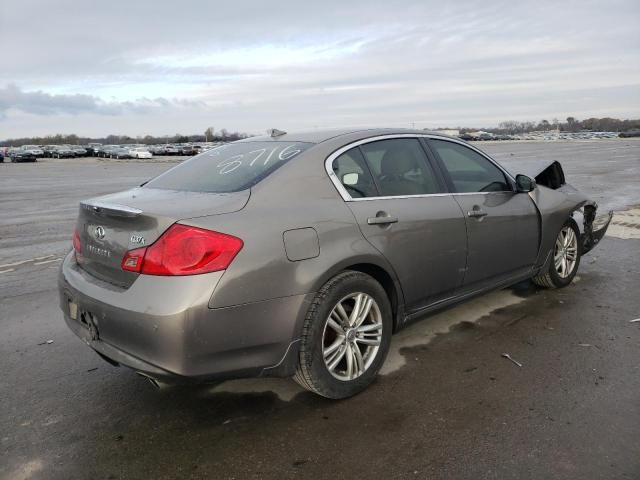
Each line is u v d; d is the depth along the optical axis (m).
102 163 53.91
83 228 3.26
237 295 2.71
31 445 2.88
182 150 76.88
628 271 5.93
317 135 3.64
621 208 10.89
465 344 4.03
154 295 2.64
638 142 67.38
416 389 3.36
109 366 3.88
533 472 2.52
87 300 2.93
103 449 2.83
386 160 3.69
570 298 5.02
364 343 3.32
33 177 29.77
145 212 2.75
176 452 2.79
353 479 2.53
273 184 3.08
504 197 4.40
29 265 7.20
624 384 3.33
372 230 3.31
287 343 2.91
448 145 4.22
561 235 5.14
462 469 2.56
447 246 3.78
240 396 3.36
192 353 2.63
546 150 43.78
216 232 2.70
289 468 2.62
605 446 2.69
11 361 3.99
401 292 3.54
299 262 2.93
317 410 3.15
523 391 3.29
